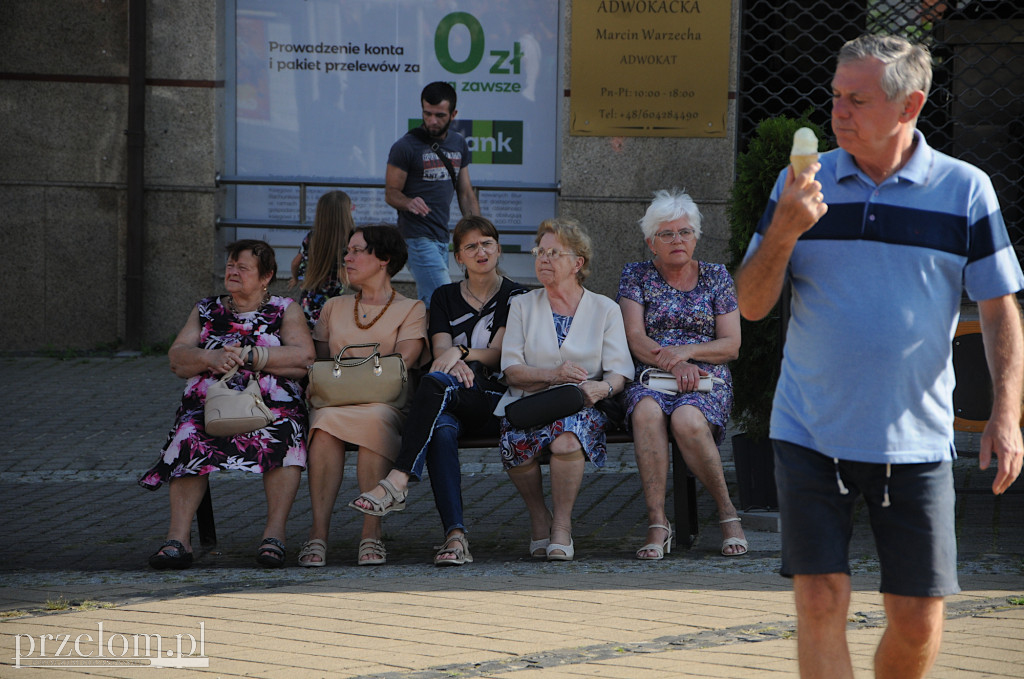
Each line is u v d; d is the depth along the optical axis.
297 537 13.80
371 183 25.05
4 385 21.64
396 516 14.70
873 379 6.46
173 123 24.41
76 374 22.64
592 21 23.83
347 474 16.59
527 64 25.02
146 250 24.69
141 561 12.57
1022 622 9.26
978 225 6.48
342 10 25.00
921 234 6.43
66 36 24.17
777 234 6.29
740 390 13.25
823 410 6.56
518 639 8.99
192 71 24.31
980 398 12.90
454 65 25.08
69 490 15.73
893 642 6.69
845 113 6.42
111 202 24.56
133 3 23.94
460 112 25.16
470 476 16.62
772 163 12.70
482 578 11.20
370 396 12.45
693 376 12.27
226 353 12.54
